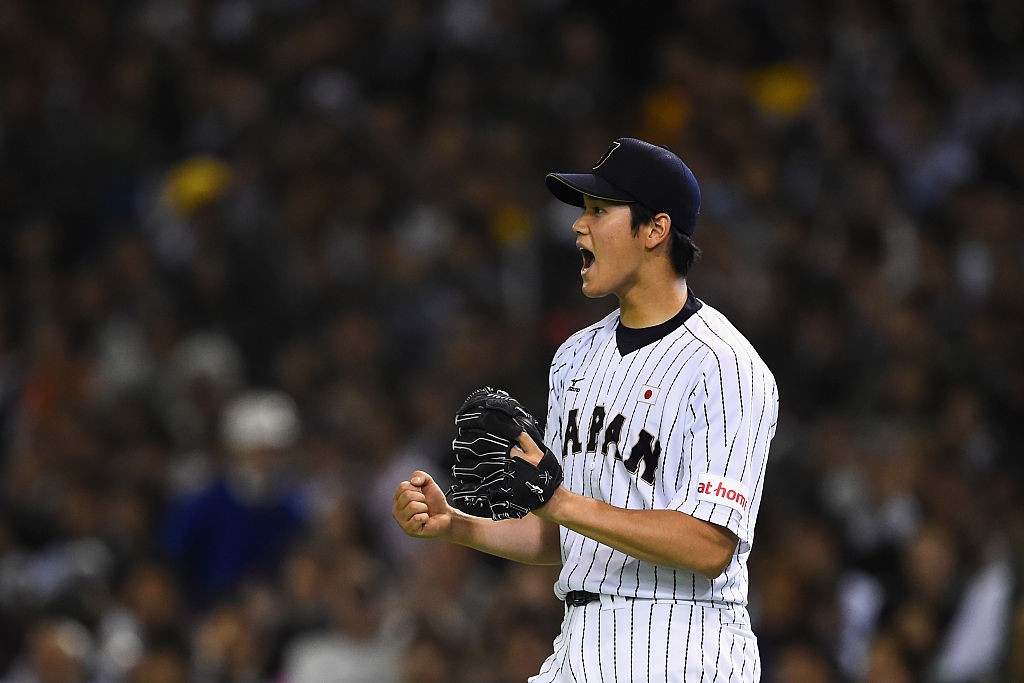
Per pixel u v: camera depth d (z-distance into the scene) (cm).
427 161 4775
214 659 3164
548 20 5069
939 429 3497
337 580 3125
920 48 4734
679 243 1534
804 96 4816
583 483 1535
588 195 1515
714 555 1445
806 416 3725
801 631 2841
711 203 4266
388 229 4666
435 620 3011
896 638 2897
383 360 4216
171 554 3544
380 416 3872
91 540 3766
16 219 4994
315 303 4462
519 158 4716
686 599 1498
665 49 4925
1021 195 4262
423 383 4006
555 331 4059
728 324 1545
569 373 1608
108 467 3966
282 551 3562
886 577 3162
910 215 4297
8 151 5153
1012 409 3541
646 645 1488
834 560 3112
